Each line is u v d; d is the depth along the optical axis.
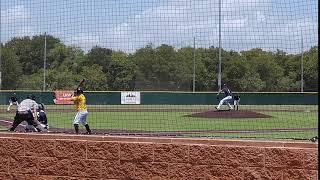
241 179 11.98
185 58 57.28
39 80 43.16
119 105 65.06
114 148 12.92
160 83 59.31
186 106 69.62
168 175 12.51
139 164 12.73
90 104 64.12
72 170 13.23
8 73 38.59
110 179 12.95
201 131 34.00
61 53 40.88
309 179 11.48
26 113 30.14
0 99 47.31
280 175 11.72
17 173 13.69
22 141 13.67
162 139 12.70
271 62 58.84
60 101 47.12
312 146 11.63
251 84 66.00
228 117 51.88
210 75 64.94
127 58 40.94
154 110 58.56
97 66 43.78
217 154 12.16
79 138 13.32
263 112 59.69
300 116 50.38
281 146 11.86
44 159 13.48
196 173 12.31
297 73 56.25
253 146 11.96
